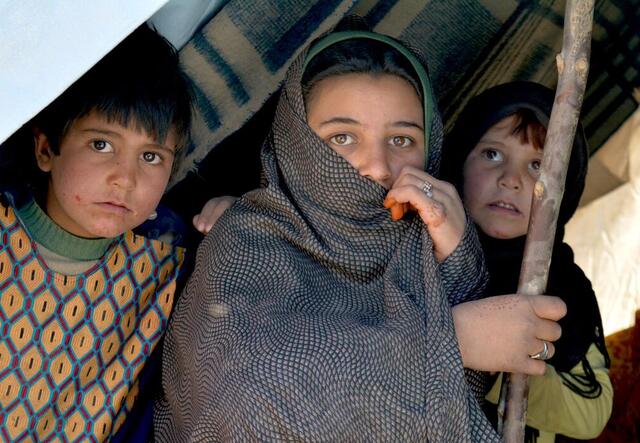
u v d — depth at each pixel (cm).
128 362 155
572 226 260
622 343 254
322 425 123
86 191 142
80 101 141
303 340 129
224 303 141
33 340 147
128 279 156
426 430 126
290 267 144
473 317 137
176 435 151
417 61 152
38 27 108
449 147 185
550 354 140
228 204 169
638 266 256
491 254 173
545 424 181
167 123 145
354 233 146
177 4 177
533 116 169
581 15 130
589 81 237
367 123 145
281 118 155
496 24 219
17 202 151
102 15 108
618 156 249
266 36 192
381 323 136
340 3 194
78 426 151
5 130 108
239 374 128
